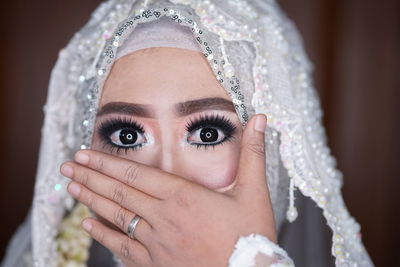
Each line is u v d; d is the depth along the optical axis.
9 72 2.30
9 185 2.33
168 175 0.93
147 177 0.94
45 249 1.27
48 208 1.26
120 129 1.10
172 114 1.05
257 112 1.06
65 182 1.24
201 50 1.05
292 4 2.29
